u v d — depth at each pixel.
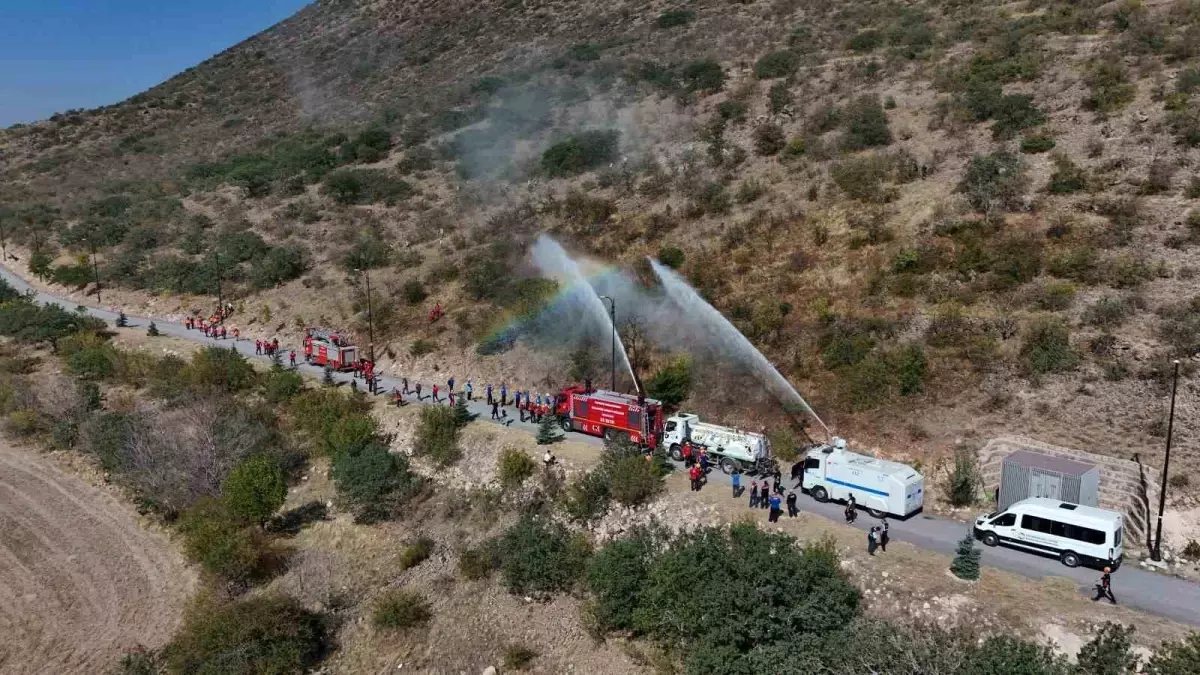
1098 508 29.39
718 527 31.72
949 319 43.09
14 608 35.62
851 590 27.23
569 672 29.78
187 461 44.31
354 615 34.44
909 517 33.06
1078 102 62.38
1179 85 58.59
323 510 43.00
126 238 95.25
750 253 55.31
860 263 50.53
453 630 32.66
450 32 156.75
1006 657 21.86
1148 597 26.42
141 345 66.81
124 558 39.66
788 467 38.28
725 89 90.94
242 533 37.31
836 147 67.31
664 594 29.34
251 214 94.81
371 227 82.06
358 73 149.62
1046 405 37.00
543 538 34.47
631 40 120.56
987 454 35.59
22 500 45.34
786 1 116.12
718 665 25.84
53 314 71.19
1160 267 42.53
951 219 51.28
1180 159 50.88
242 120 143.75
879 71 81.69
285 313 69.25
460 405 46.75
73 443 52.06
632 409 41.53
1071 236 46.75
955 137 63.62
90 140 150.25
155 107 161.38
